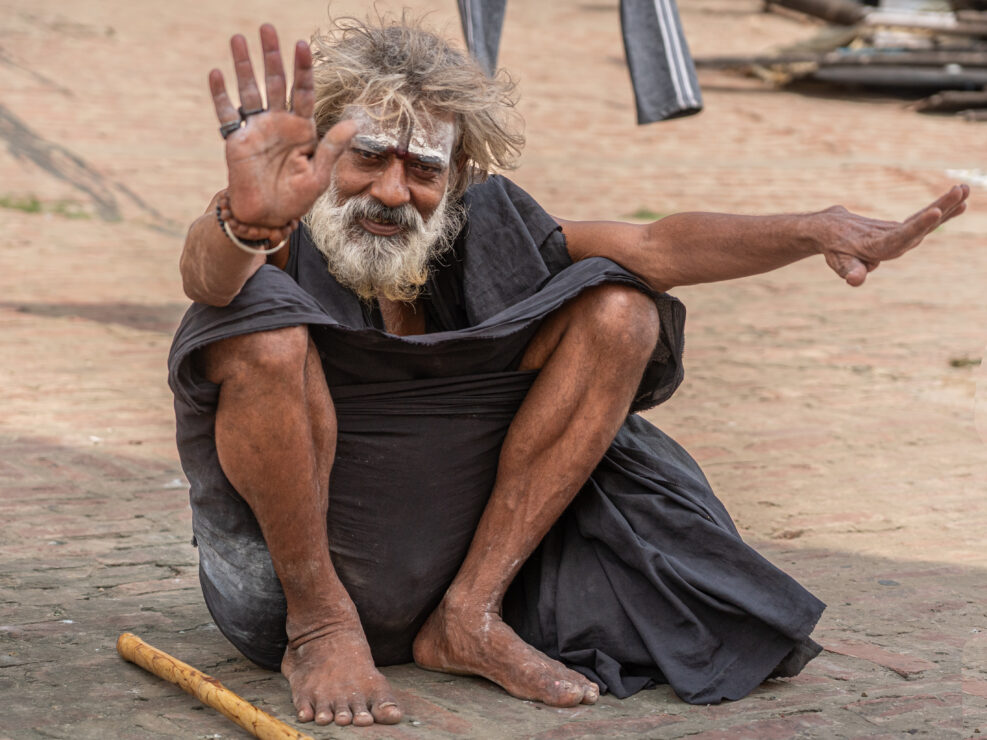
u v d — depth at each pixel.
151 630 6.36
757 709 5.42
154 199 25.28
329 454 5.31
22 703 5.31
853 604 7.01
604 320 5.56
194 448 5.31
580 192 27.36
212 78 4.57
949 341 16.05
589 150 31.73
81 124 29.98
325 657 5.39
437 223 5.62
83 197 24.73
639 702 5.50
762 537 8.41
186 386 5.05
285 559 5.32
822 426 11.70
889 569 7.71
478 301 5.84
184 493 9.01
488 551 5.75
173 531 8.12
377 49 5.50
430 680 5.77
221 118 4.57
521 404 5.76
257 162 4.52
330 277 5.62
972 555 8.01
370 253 5.48
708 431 11.43
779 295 19.44
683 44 13.41
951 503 9.28
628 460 6.01
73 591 6.93
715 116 36.41
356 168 5.43
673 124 35.06
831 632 6.53
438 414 5.57
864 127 35.94
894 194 28.66
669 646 5.59
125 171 26.84
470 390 5.61
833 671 5.94
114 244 21.58
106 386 12.33
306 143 4.55
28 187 24.86
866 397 12.98
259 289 5.05
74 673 5.70
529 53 43.66
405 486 5.58
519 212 5.99
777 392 13.08
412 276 5.63
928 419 12.09
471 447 5.69
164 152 28.75
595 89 38.78
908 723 5.28
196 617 6.61
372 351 5.38
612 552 5.82
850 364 14.62
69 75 34.19
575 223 6.10
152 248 21.53
